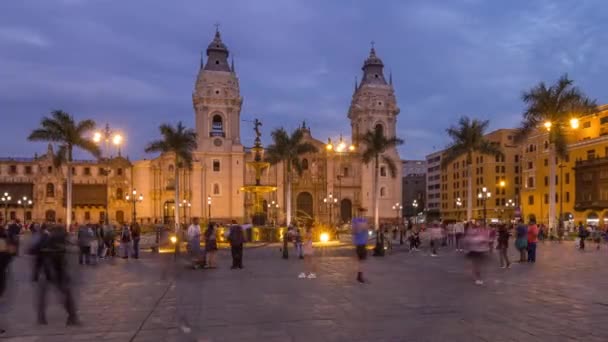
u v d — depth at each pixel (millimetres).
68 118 48156
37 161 98625
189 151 66438
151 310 11109
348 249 31828
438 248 33250
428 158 145500
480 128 53188
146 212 95625
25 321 10094
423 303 11711
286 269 19891
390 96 105750
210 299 12492
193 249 19703
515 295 12773
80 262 22266
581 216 71188
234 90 98812
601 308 10984
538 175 81875
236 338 8602
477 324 9484
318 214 102500
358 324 9578
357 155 101188
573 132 74375
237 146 97188
